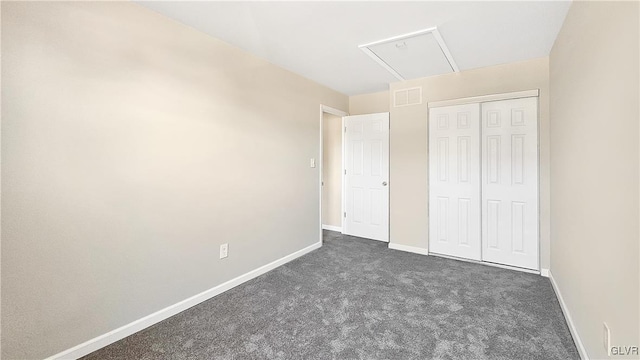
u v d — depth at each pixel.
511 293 2.41
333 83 3.73
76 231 1.61
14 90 1.40
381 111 4.18
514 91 2.93
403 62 2.94
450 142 3.33
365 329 1.90
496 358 1.61
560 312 2.10
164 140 2.04
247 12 1.98
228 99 2.50
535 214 2.88
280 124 3.10
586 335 1.54
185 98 2.16
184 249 2.18
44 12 1.48
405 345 1.73
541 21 2.09
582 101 1.62
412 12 1.98
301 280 2.72
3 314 1.39
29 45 1.44
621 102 1.11
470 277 2.77
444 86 3.34
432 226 3.48
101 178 1.71
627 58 1.06
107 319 1.75
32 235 1.47
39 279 1.49
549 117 2.72
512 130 2.98
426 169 3.48
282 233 3.17
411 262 3.22
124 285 1.83
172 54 2.07
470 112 3.20
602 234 1.32
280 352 1.68
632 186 1.03
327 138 4.89
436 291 2.46
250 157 2.74
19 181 1.42
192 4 1.88
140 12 1.88
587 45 1.53
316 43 2.49
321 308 2.18
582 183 1.63
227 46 2.48
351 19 2.07
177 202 2.12
